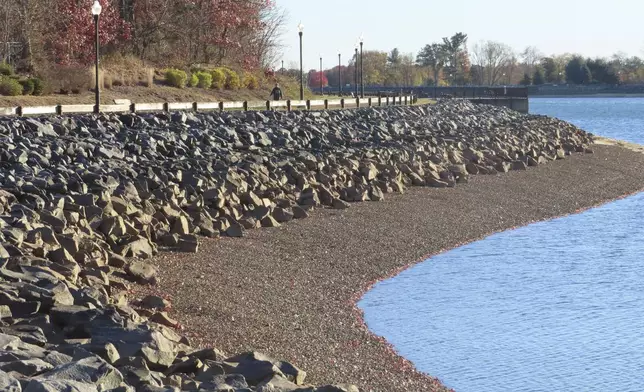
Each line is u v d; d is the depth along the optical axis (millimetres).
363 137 46688
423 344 17766
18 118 34969
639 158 52781
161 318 16000
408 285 22562
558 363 16750
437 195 35031
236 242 24234
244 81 68750
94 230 21344
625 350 17609
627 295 21844
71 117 36812
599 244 28578
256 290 19875
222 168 31031
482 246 27906
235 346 15547
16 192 22938
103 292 16562
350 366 15656
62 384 9922
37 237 18609
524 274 24016
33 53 53625
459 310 20312
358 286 22125
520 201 36281
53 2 56938
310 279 21875
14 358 11023
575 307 20750
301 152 36688
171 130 38156
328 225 27641
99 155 31625
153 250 21625
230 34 72500
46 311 13672
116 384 10586
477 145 46531
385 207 31562
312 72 177250
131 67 60469
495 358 17062
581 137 60781
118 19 64188
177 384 11273
